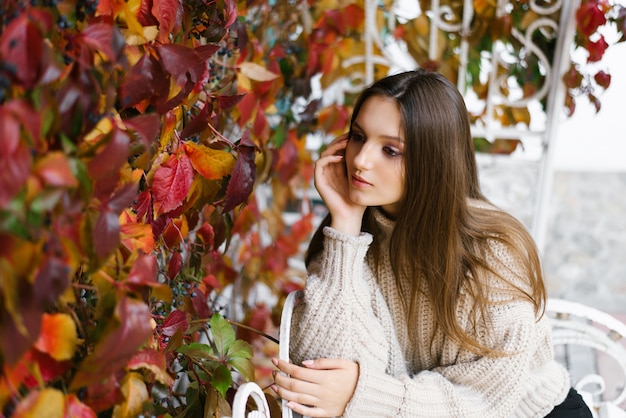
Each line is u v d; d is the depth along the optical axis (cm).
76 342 71
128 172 83
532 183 249
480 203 141
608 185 508
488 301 130
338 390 120
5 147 55
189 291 126
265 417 102
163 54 84
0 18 63
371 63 241
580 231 446
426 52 237
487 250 133
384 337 131
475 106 241
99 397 75
